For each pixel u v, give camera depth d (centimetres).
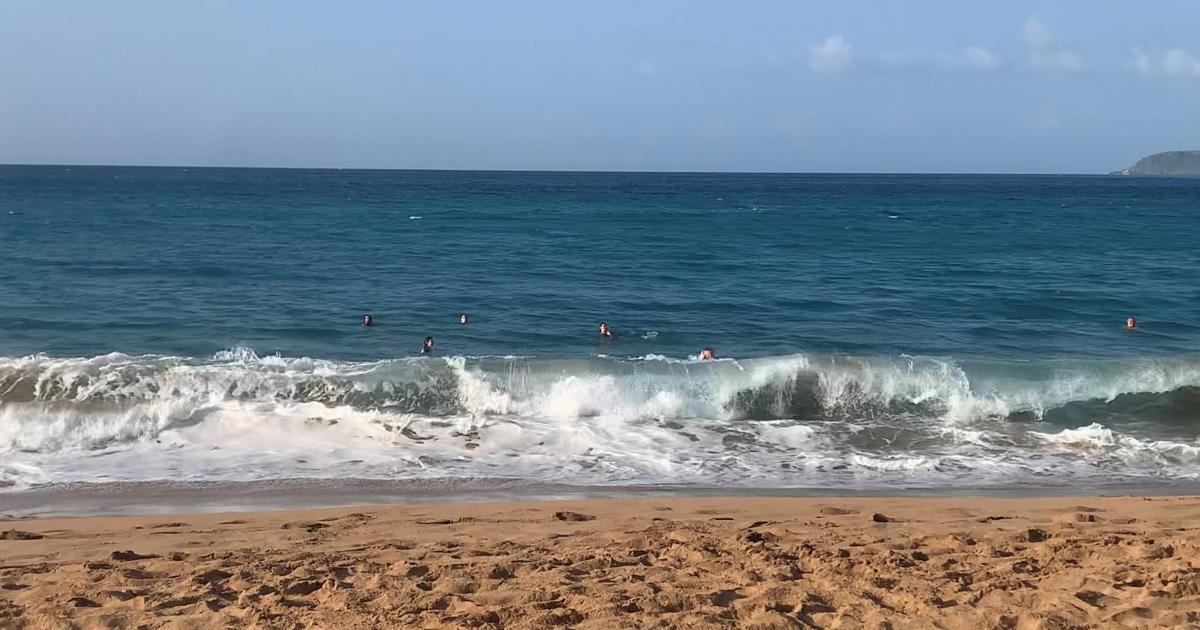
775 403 1366
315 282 2642
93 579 577
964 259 3547
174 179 13925
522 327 2092
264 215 5494
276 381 1295
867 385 1380
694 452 1145
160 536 737
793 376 1388
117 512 877
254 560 632
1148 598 512
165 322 2023
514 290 2589
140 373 1281
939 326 2189
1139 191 13488
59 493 942
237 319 2084
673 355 1844
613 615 496
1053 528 741
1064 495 996
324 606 518
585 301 2434
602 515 825
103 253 3162
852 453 1155
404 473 1034
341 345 1880
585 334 2036
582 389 1313
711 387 1355
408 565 598
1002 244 4228
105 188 9500
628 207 7356
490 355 1820
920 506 867
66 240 3609
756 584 552
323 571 590
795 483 1033
